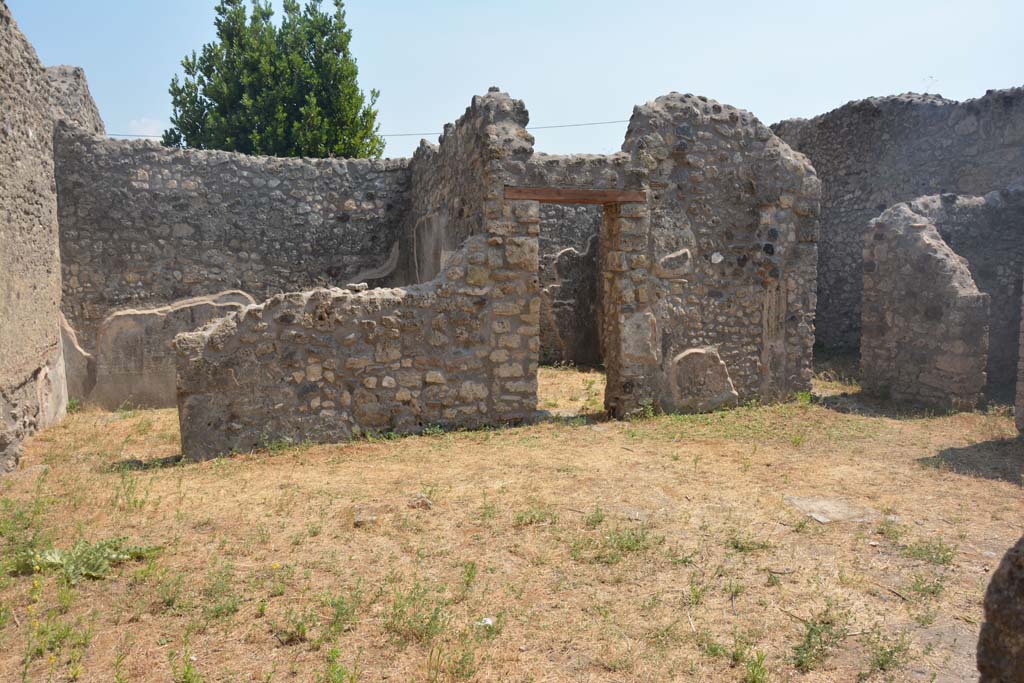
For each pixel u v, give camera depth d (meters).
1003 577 2.05
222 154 10.99
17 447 6.80
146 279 10.57
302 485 5.87
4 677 3.11
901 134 13.08
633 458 6.71
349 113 20.67
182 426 6.86
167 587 3.90
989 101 11.91
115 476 6.24
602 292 13.31
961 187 12.35
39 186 8.39
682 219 8.61
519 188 7.81
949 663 3.28
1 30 6.98
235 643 3.41
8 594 3.85
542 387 10.81
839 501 5.48
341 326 7.35
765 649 3.39
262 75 19.97
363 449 7.07
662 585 4.05
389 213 11.98
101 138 10.30
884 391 9.74
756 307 9.05
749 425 8.10
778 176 8.99
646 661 3.28
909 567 4.30
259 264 11.26
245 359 7.04
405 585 4.02
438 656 3.23
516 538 4.69
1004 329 10.70
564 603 3.82
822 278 14.54
